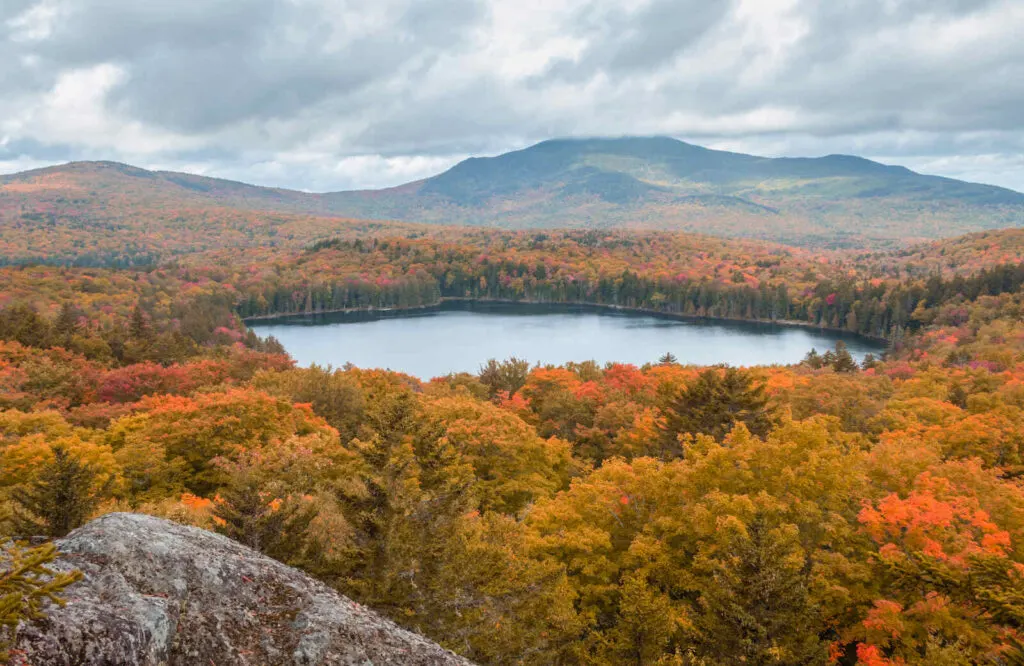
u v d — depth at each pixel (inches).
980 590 680.4
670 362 5098.4
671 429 2155.5
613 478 1277.1
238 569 294.2
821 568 948.0
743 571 861.2
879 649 887.1
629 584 980.6
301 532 1046.4
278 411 2241.6
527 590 915.4
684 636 965.2
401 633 303.7
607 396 3122.5
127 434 1921.8
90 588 235.3
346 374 3277.6
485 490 1621.6
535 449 1841.8
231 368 3801.7
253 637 262.5
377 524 925.2
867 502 1079.0
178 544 291.1
